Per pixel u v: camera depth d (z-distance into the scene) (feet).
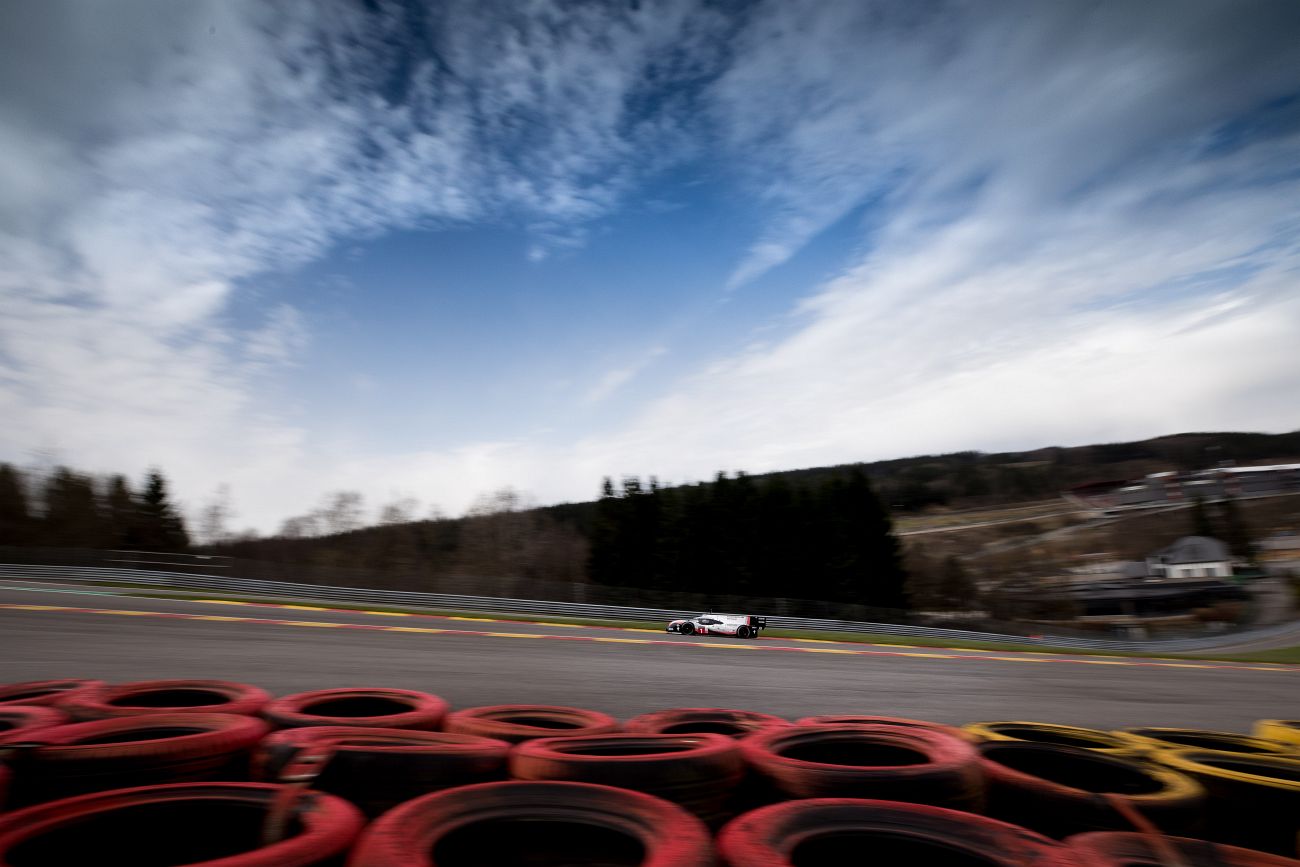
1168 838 6.84
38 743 7.67
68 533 155.74
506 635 51.65
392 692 12.77
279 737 8.41
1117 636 145.79
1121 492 496.23
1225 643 152.05
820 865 6.33
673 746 9.21
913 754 9.78
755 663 42.11
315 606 71.20
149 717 9.22
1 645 31.89
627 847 6.27
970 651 71.41
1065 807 8.07
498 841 6.33
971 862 6.27
